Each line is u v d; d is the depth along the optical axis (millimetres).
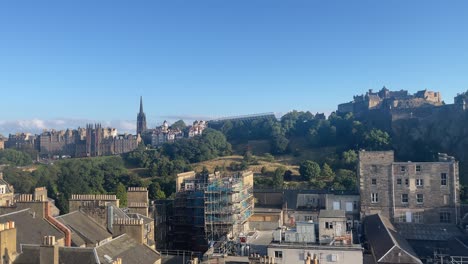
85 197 80625
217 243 79062
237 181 103938
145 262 59031
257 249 75188
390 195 105688
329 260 65938
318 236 71875
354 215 108250
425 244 90938
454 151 186625
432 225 100812
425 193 104125
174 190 178125
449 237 92062
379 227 86812
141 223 66750
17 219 59281
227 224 96125
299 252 67125
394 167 106062
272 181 178250
